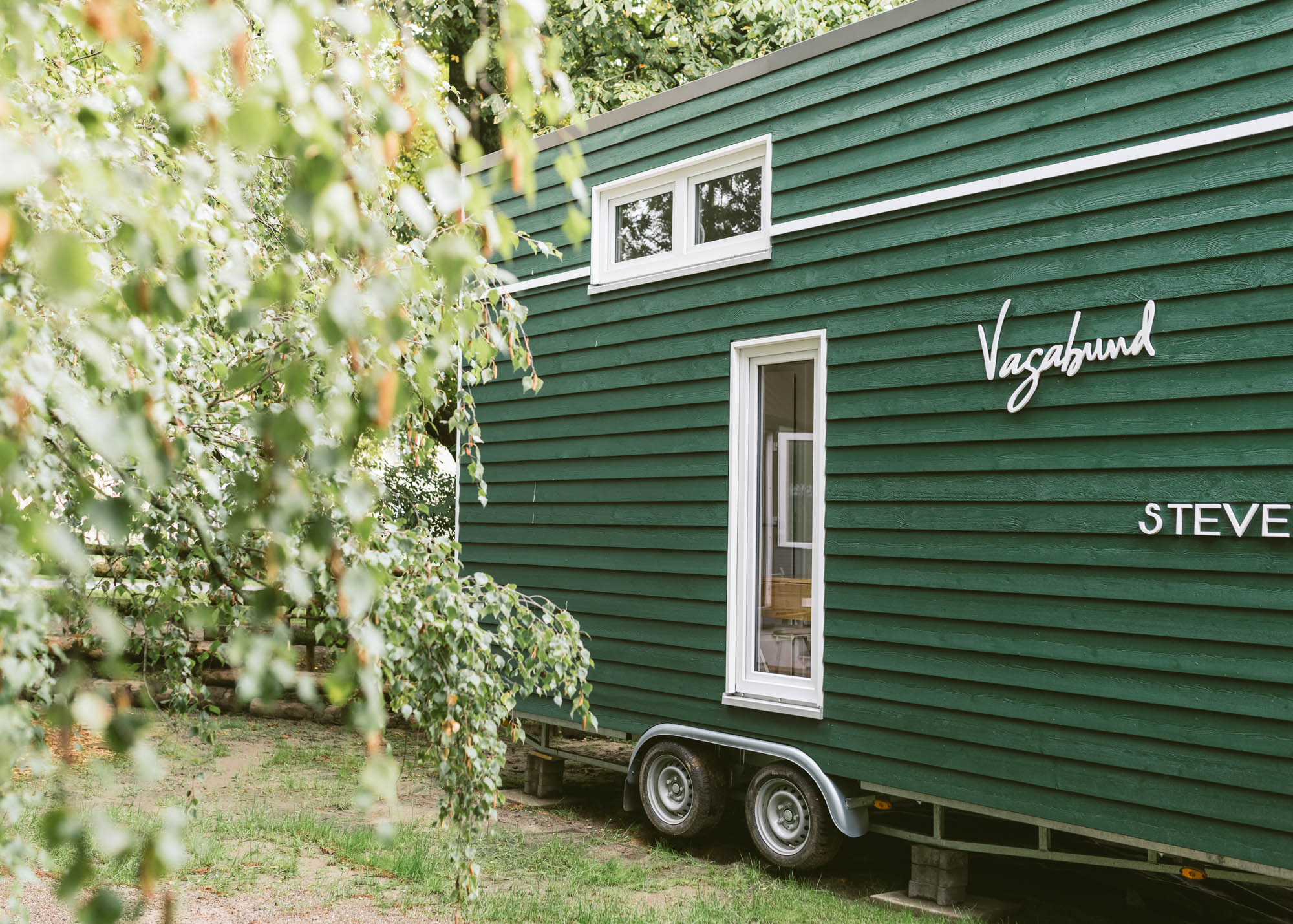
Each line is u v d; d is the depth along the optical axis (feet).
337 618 9.24
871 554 18.07
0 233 3.16
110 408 5.90
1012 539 16.03
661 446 22.27
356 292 3.51
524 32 4.34
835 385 18.84
